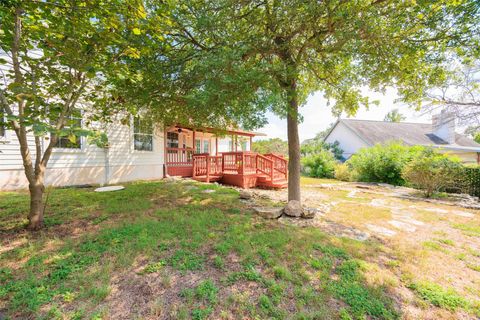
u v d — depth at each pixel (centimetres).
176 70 423
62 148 641
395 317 191
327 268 256
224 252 272
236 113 398
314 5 327
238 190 721
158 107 482
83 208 422
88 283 204
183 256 258
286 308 192
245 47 361
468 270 276
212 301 193
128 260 242
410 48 373
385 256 300
